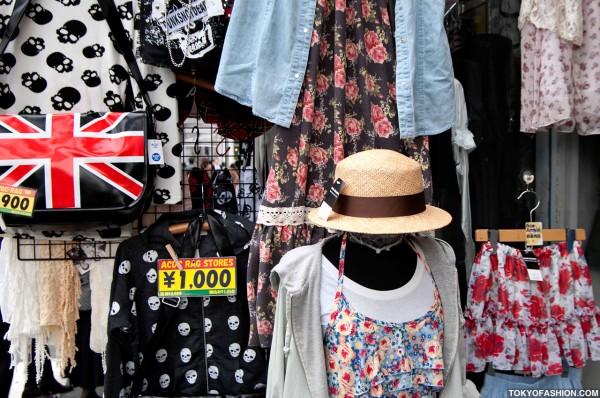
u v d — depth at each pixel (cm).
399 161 106
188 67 146
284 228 134
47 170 124
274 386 109
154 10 139
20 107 140
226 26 144
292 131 136
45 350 150
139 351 136
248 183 173
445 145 175
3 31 138
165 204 157
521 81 174
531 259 165
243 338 143
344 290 105
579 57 168
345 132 142
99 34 145
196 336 141
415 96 141
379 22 144
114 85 145
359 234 109
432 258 116
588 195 197
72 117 130
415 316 106
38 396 190
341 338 102
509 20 183
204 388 141
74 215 125
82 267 148
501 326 161
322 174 141
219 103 174
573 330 161
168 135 150
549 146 189
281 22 133
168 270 136
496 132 180
